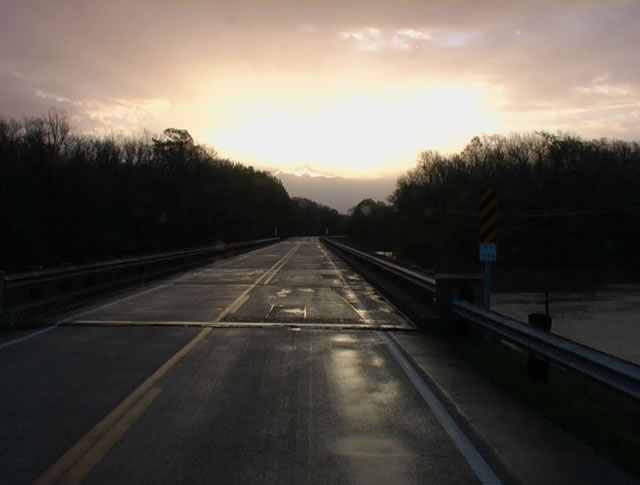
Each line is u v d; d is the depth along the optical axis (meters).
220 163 87.62
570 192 58.97
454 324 10.62
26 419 5.71
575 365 5.91
